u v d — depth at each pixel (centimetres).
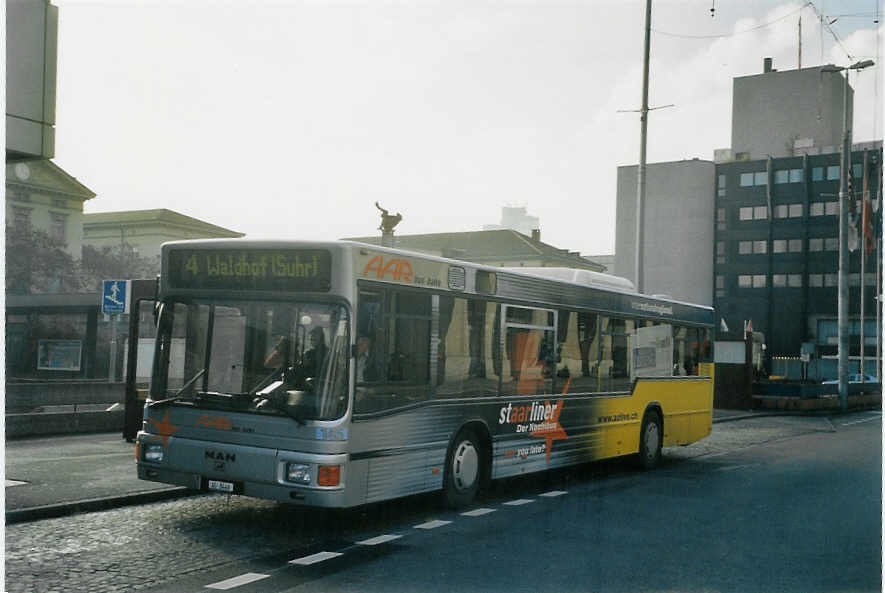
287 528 898
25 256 5978
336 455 832
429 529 909
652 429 1512
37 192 6197
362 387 865
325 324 855
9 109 1128
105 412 1822
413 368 942
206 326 904
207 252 911
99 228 8262
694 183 9431
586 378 1307
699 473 1452
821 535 910
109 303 1655
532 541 855
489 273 1080
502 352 1105
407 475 932
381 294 896
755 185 9212
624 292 1426
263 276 884
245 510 989
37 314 3838
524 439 1148
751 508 1078
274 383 862
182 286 923
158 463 908
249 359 879
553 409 1215
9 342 3978
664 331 1566
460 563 756
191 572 707
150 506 1002
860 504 1116
